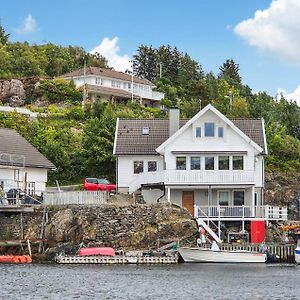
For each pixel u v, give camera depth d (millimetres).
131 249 63625
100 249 60938
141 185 73500
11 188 72000
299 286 46469
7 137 79375
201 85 141875
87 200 66750
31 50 154000
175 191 72812
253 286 46156
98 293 42219
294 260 62812
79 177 91750
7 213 66688
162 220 64562
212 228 68188
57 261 60500
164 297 40969
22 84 126000
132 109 122562
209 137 72562
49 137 99312
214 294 42406
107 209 64500
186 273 52969
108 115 101062
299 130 124188
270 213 68500
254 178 71062
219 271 54750
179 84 158500
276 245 63438
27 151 79125
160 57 178500
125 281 47844
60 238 63719
